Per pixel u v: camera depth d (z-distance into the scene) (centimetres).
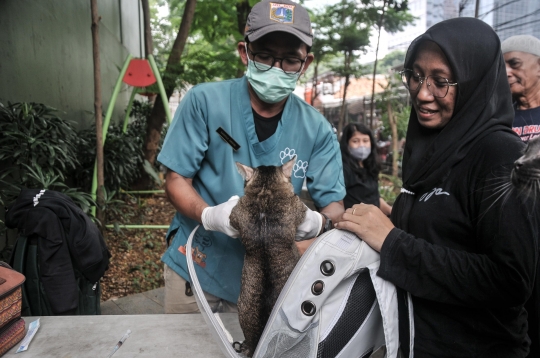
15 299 180
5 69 438
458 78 137
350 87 1848
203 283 218
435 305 144
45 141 428
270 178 183
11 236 443
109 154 658
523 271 115
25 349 177
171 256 229
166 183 216
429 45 145
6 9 446
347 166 396
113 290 457
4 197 379
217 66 927
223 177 216
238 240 216
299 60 196
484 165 129
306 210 188
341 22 1130
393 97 1180
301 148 222
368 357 156
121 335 191
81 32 733
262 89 198
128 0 1238
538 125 241
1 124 394
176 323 202
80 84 720
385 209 429
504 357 138
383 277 138
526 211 116
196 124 211
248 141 215
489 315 136
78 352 177
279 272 167
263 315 163
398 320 146
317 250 139
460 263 126
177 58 827
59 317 207
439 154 144
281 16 187
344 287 145
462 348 139
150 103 1227
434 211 142
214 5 875
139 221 715
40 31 541
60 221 288
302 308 136
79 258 294
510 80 251
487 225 123
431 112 150
